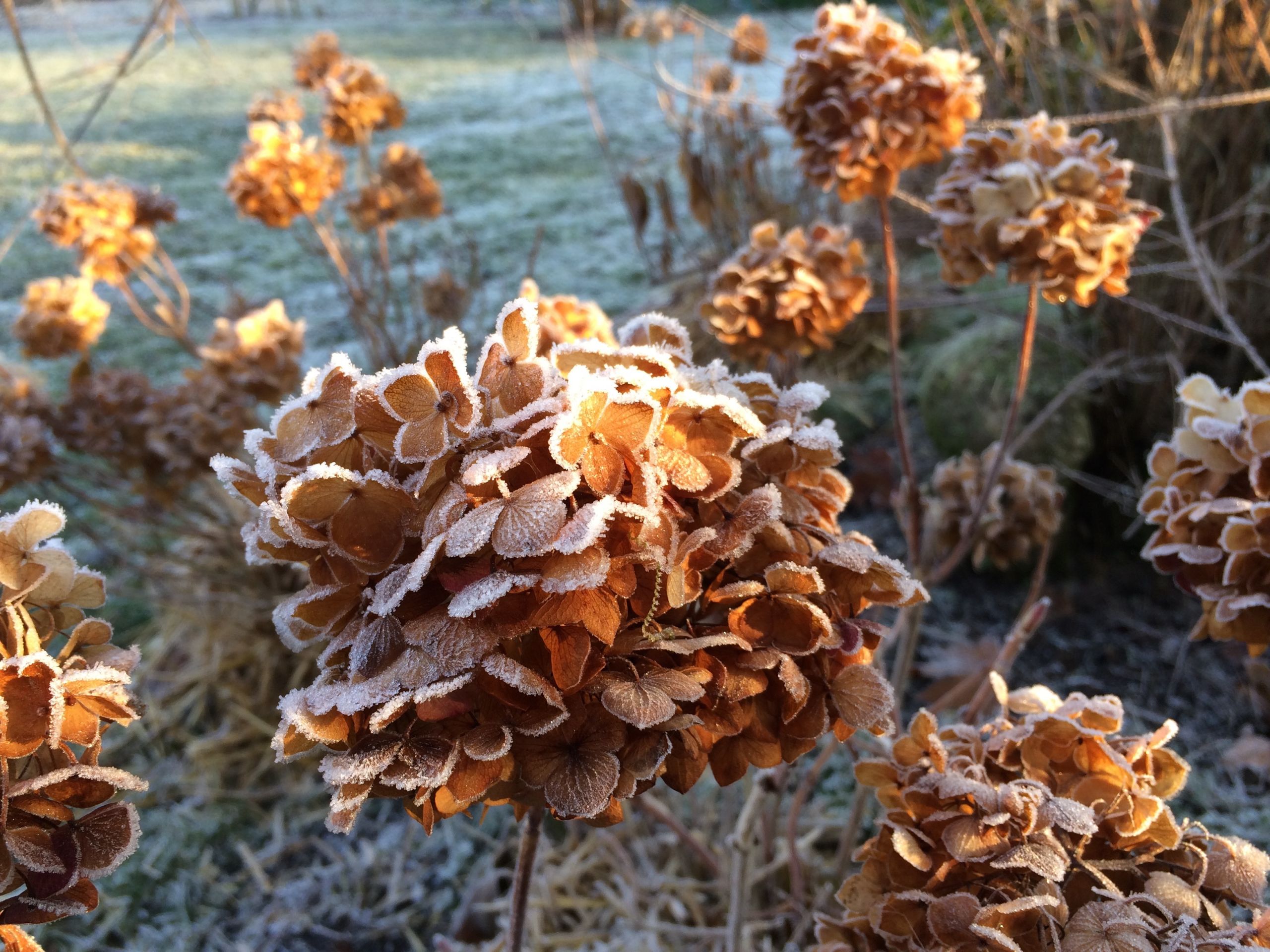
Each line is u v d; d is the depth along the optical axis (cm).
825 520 40
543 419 32
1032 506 76
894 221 147
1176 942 36
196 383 90
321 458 35
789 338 68
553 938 75
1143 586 99
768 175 133
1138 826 40
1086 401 104
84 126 97
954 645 88
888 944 41
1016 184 57
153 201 101
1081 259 56
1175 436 50
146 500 98
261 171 93
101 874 33
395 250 178
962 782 39
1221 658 91
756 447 36
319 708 31
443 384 33
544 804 35
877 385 129
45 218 94
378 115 106
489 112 264
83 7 343
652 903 76
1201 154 94
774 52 279
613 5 337
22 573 34
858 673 37
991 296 127
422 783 30
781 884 75
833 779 84
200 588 102
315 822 88
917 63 59
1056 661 93
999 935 35
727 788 77
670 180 207
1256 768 80
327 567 34
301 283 166
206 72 297
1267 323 97
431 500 33
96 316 93
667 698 31
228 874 84
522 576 30
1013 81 105
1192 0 90
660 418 32
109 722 37
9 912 32
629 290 159
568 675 31
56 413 91
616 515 31
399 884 82
